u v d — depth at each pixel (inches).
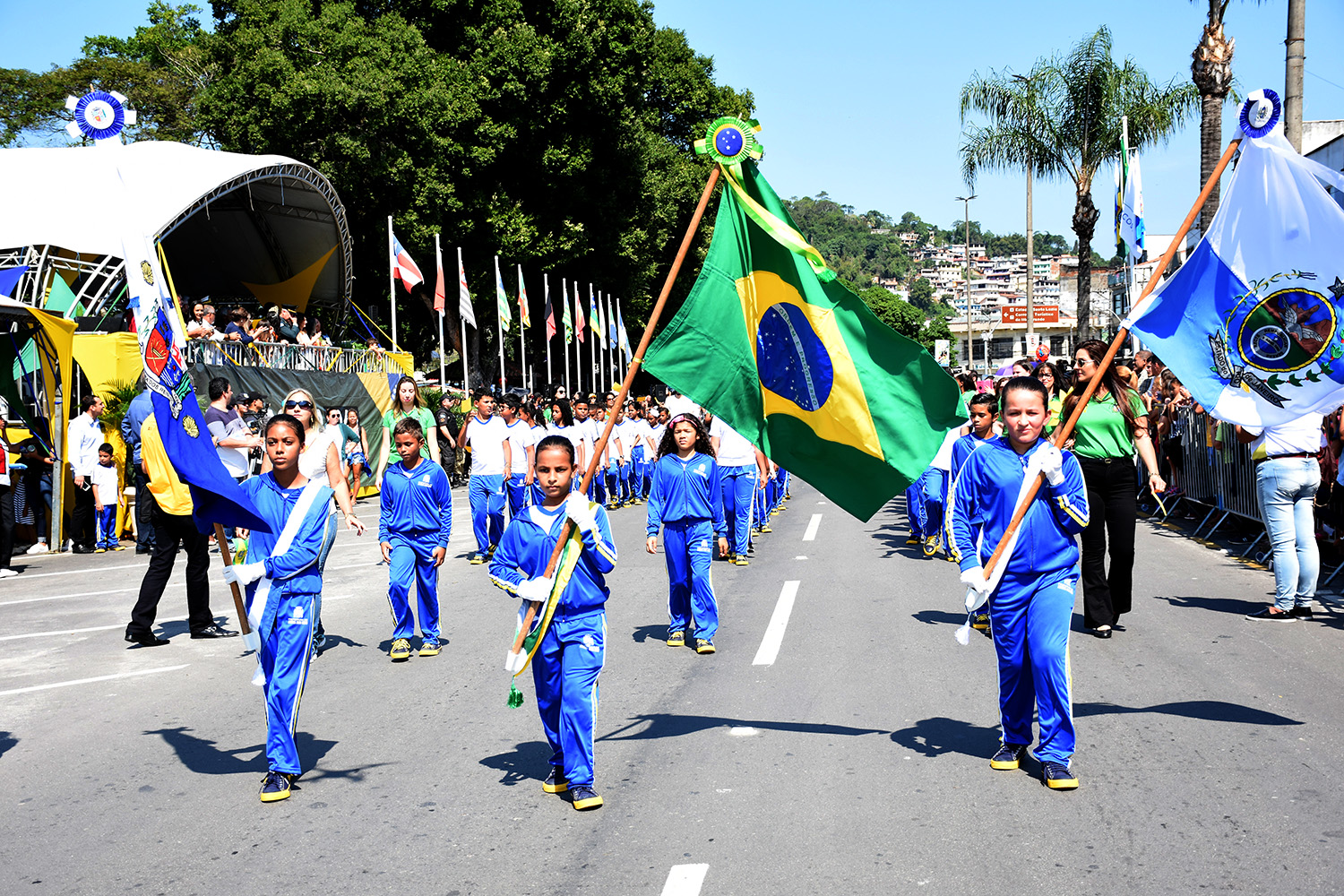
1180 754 202.5
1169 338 275.6
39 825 190.2
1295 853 157.2
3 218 765.3
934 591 381.1
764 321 222.2
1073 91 1223.5
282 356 745.6
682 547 307.0
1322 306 260.5
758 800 187.9
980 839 167.0
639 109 1432.1
